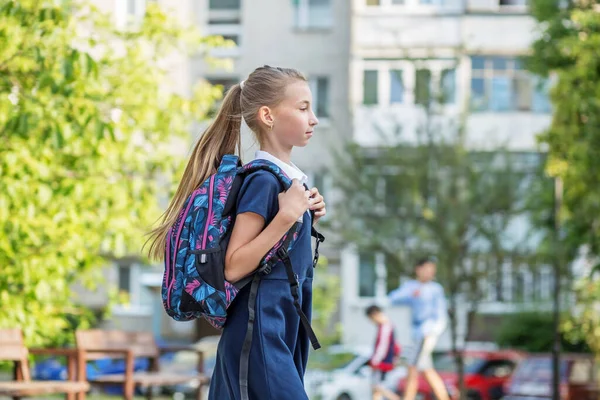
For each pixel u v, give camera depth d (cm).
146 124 1566
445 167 2931
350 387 2728
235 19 5403
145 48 1675
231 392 507
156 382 1352
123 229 1408
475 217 2822
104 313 1700
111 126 1130
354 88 5119
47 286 1284
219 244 502
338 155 3206
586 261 3059
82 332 1380
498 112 5103
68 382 1120
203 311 502
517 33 5128
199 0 5416
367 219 3006
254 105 531
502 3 5141
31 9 1072
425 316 1961
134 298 5428
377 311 2122
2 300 1278
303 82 535
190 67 5275
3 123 1137
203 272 498
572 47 2989
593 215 2925
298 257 512
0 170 1191
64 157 1408
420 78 3088
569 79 2952
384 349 2116
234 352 506
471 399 3206
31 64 1117
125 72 1579
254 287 505
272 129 531
